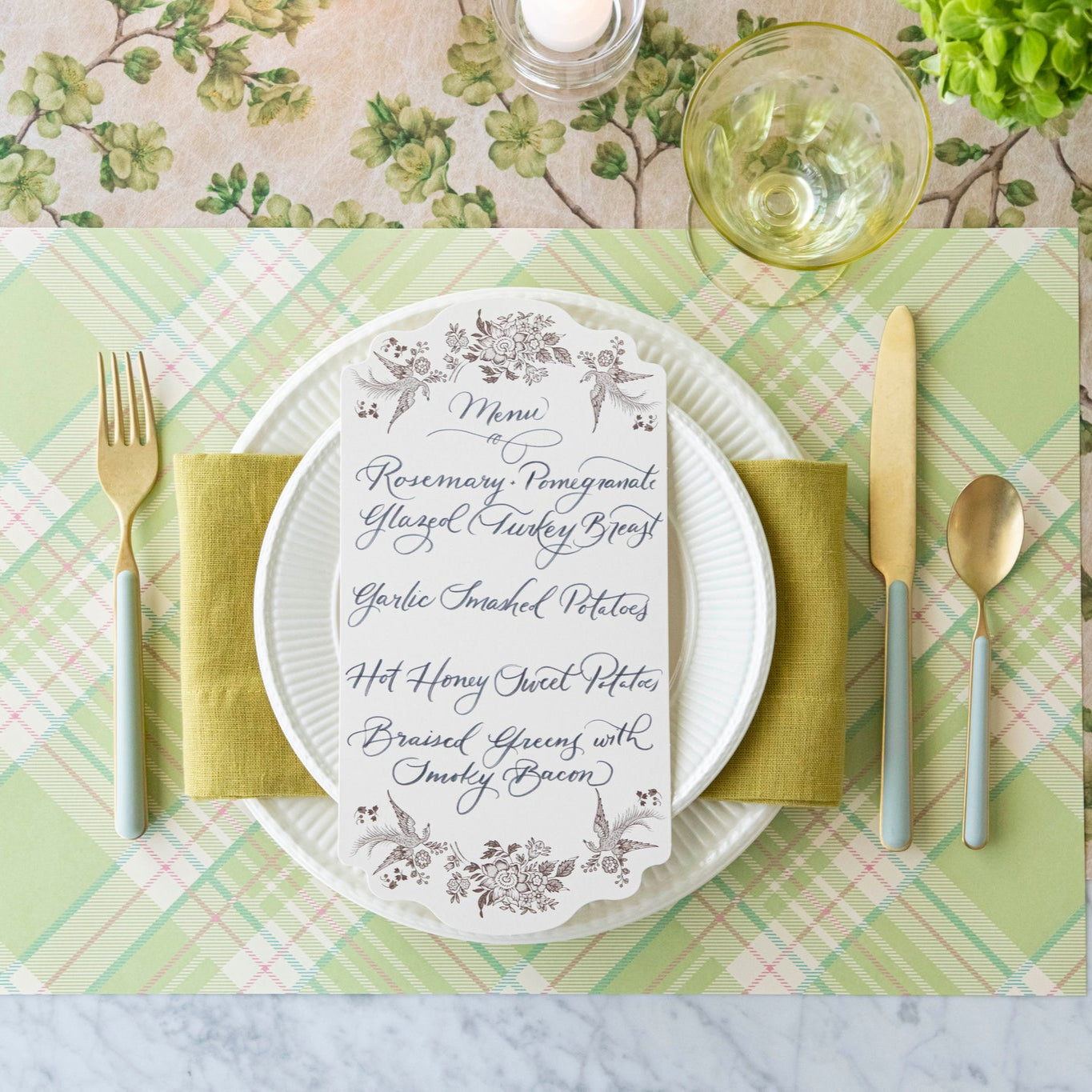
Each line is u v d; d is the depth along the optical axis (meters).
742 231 0.66
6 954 0.65
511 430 0.61
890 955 0.66
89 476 0.67
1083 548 0.68
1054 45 0.49
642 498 0.61
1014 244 0.68
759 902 0.66
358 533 0.60
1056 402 0.68
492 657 0.60
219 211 0.68
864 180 0.64
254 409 0.67
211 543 0.60
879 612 0.67
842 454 0.67
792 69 0.62
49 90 0.68
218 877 0.66
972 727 0.65
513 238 0.68
